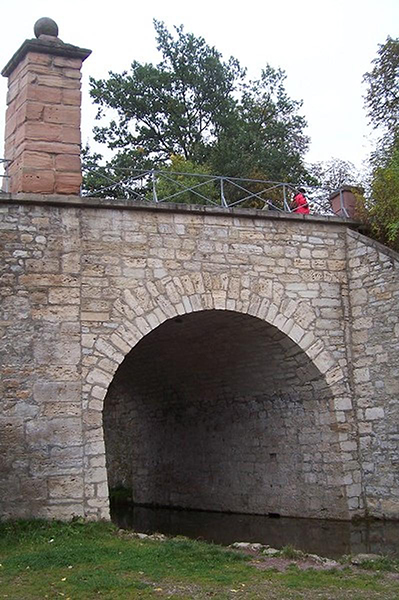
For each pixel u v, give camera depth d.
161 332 14.24
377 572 7.88
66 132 11.82
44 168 11.59
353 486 12.84
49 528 10.03
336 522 12.82
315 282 13.27
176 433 18.50
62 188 11.63
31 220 11.34
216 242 12.58
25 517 10.43
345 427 13.02
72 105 11.95
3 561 8.11
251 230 12.91
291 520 13.80
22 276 11.12
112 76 28.33
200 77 27.64
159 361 16.72
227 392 16.11
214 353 15.09
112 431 21.80
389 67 19.09
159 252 12.10
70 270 11.40
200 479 17.36
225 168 25.67
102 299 11.55
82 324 11.33
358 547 10.48
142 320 11.74
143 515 17.16
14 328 10.93
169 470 18.73
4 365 10.77
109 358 11.40
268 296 12.82
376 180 14.57
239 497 15.80
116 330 11.53
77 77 12.08
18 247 11.19
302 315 13.05
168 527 14.44
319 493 13.36
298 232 13.33
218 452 16.70
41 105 11.75
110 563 8.05
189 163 25.19
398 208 13.70
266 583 7.30
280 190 25.34
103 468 10.95
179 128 27.58
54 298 11.23
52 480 10.66
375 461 12.71
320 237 13.51
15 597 6.68
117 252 11.80
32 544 9.11
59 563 7.97
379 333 12.88
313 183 26.97
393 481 12.36
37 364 10.95
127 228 11.96
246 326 13.24
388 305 12.76
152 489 19.48
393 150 16.00
